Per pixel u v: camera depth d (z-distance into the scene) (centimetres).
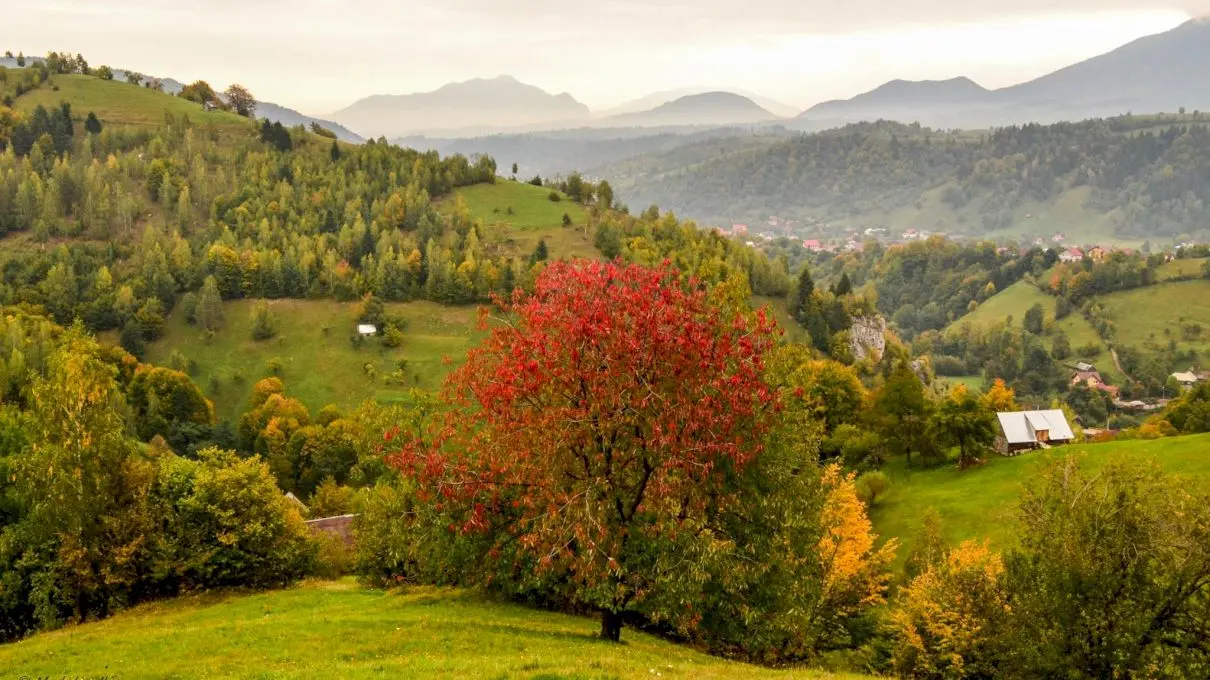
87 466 4584
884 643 4400
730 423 2831
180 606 4812
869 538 5081
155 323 19775
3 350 13750
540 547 2867
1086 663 3098
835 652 4528
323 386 18762
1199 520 3030
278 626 3325
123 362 17000
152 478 5166
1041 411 11200
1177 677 2975
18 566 4612
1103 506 3250
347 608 4169
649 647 3186
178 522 5234
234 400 18488
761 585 3162
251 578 5444
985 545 4597
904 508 8562
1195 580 3012
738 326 3030
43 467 4469
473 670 2264
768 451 3148
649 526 2856
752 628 3167
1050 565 3241
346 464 14262
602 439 2917
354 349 19862
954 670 3700
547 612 4038
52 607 4491
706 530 2827
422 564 4075
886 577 5319
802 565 3331
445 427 3114
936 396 19650
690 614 2989
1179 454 7619
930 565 4491
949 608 3862
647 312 2819
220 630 3297
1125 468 3322
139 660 2762
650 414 2773
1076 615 3148
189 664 2666
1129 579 3094
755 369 3034
